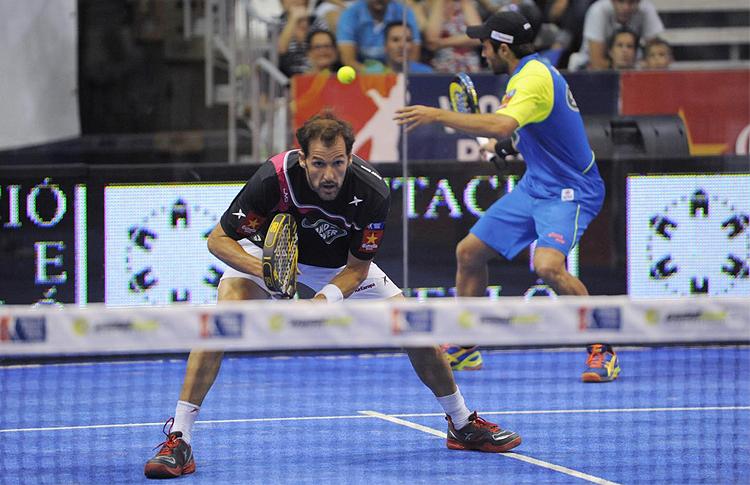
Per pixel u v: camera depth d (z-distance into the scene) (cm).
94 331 1289
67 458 1848
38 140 3044
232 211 1738
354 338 1310
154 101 3092
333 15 3106
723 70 3219
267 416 2233
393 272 3089
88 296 3012
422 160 3105
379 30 3089
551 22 3225
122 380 2781
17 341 1284
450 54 3153
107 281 3014
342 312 1306
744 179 3180
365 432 2052
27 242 2989
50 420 2225
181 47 3088
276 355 3127
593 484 1608
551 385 2603
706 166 3170
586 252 3144
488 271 3112
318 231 1769
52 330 1286
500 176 3106
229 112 3116
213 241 1750
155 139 3092
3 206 2983
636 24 3241
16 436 2050
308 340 1303
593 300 1335
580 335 1330
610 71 3194
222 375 2809
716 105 3219
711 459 1786
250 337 1302
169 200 3023
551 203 2627
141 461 1823
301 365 2975
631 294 3164
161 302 3030
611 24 3231
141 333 1295
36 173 2989
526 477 1659
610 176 3142
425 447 1908
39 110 3041
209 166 3030
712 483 1614
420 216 3089
